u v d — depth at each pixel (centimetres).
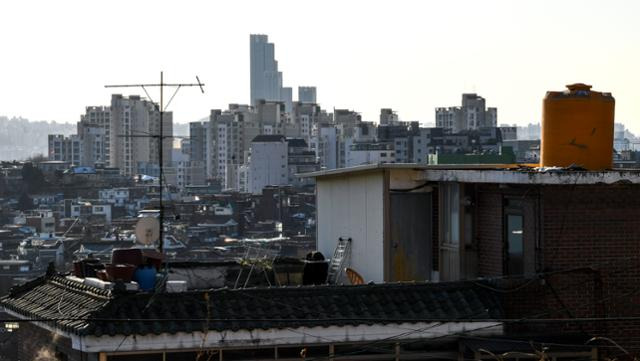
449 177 2511
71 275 2556
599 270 2330
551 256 2323
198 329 2059
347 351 2139
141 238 2650
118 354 2036
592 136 2500
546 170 2338
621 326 2331
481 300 2259
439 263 2592
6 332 7206
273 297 2169
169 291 2231
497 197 2447
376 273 2670
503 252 2425
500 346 2188
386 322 2152
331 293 2202
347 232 2822
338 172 2778
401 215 2633
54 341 2230
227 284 2836
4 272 14600
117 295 2092
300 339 2114
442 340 2191
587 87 2520
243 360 2092
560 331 2303
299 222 18888
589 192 2339
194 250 13125
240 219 18750
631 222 2348
